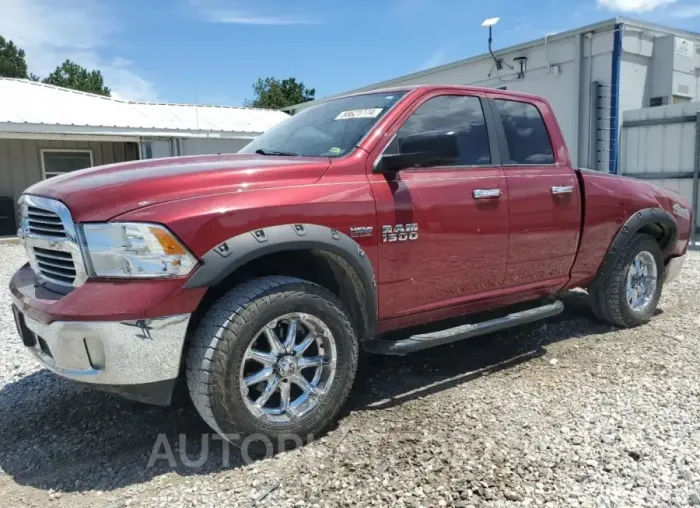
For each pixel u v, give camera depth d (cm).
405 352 346
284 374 298
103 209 271
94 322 262
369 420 333
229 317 276
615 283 488
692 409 339
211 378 273
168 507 254
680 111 1058
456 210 363
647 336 485
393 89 390
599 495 255
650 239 510
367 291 328
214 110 1870
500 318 411
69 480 280
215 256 273
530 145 429
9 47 6128
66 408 362
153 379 270
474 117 398
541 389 374
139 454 304
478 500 253
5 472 289
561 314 553
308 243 298
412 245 345
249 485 269
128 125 1465
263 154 373
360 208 321
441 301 374
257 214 286
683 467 276
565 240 438
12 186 1513
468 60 1391
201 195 281
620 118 1148
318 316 304
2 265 957
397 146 351
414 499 254
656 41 1175
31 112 1397
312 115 412
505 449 295
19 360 446
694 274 746
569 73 1196
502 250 394
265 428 290
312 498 257
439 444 302
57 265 294
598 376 395
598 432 312
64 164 1581
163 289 265
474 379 396
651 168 1114
